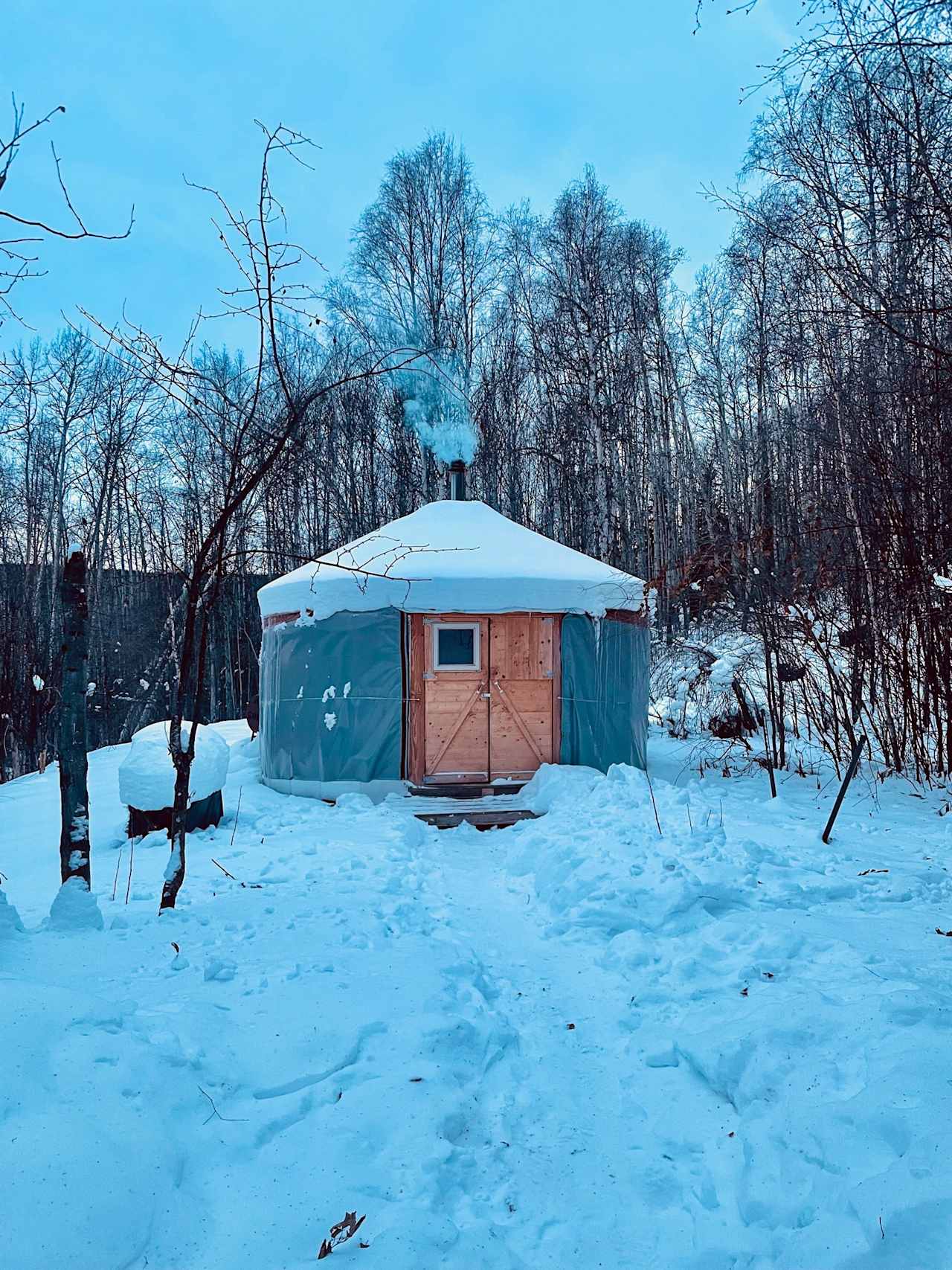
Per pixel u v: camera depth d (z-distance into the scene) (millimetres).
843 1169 2078
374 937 3885
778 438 15539
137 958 3379
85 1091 2160
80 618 4066
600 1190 2305
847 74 4203
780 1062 2662
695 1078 2867
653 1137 2561
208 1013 2838
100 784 9469
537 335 19047
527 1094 2807
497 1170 2371
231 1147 2262
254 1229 1981
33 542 19531
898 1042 2564
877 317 4793
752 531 10906
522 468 20000
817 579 8781
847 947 3619
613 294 18672
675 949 3943
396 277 19391
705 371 19172
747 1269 1948
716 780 8359
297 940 3699
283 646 8242
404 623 7871
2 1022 2305
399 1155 2291
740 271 15852
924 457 7328
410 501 19891
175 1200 2023
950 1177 1878
